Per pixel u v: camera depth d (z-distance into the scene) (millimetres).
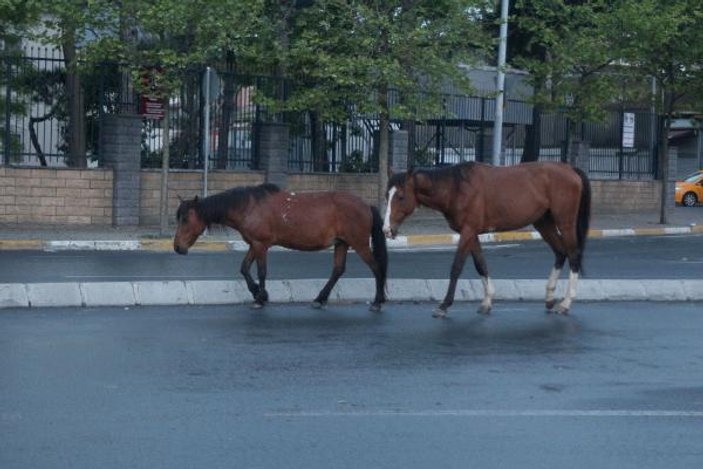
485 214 14016
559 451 8086
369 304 15000
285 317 13719
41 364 10633
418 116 26859
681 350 12133
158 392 9617
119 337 12062
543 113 33906
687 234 31641
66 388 9695
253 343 11930
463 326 13359
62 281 16625
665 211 33625
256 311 14148
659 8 30797
